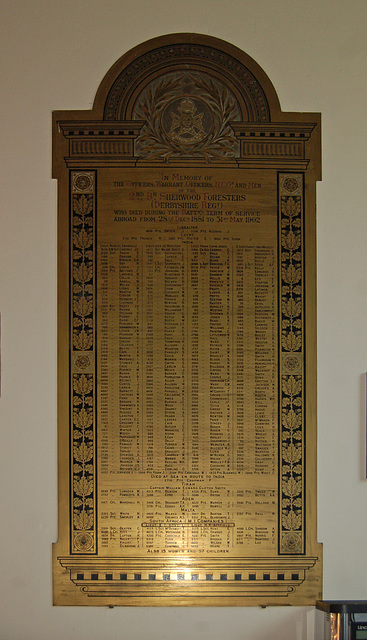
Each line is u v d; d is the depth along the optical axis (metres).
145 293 1.91
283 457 1.90
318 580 1.90
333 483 1.92
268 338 1.91
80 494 1.89
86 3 1.92
